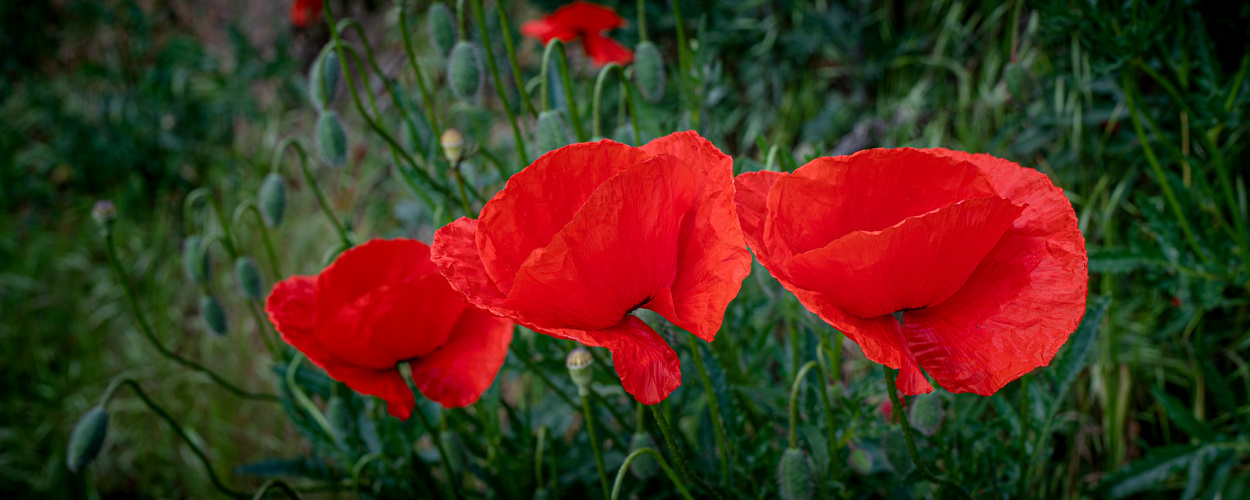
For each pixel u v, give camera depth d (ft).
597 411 1.72
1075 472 1.89
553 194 1.26
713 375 1.58
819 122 2.28
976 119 2.12
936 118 2.17
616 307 1.26
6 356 2.55
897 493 1.59
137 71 3.26
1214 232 1.79
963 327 1.28
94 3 3.10
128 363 2.55
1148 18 1.64
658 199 1.23
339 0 3.02
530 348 1.75
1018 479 1.54
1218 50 1.84
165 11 3.32
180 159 2.98
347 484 1.71
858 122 2.26
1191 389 1.87
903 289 1.25
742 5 2.34
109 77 3.12
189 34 3.31
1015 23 1.86
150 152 3.04
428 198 1.70
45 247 2.82
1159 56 1.72
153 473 2.41
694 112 1.71
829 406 1.50
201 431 2.41
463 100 1.70
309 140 2.88
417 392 1.68
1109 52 1.63
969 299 1.28
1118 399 1.87
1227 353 1.86
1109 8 1.69
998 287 1.27
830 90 2.34
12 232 2.89
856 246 1.18
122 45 3.26
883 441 1.50
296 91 2.92
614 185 1.18
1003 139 2.05
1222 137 1.85
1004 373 1.26
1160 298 1.88
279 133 2.98
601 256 1.23
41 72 3.31
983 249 1.24
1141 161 1.90
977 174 1.24
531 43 2.55
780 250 1.25
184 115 3.06
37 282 2.71
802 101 2.34
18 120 3.13
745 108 2.38
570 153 1.26
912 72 2.25
